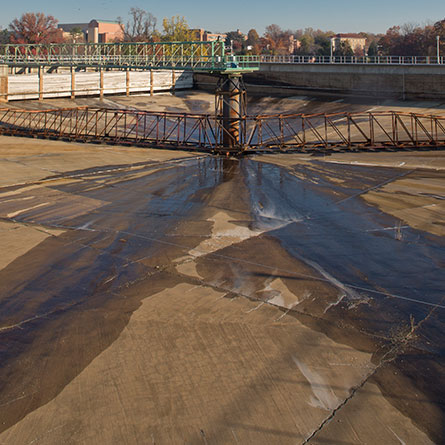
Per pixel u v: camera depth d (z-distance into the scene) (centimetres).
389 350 1023
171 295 1285
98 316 1173
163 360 987
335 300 1258
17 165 3062
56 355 1006
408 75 5525
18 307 1222
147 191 2475
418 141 3575
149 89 7325
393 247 1659
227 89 3684
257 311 1194
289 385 905
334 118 5312
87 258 1557
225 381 918
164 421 814
